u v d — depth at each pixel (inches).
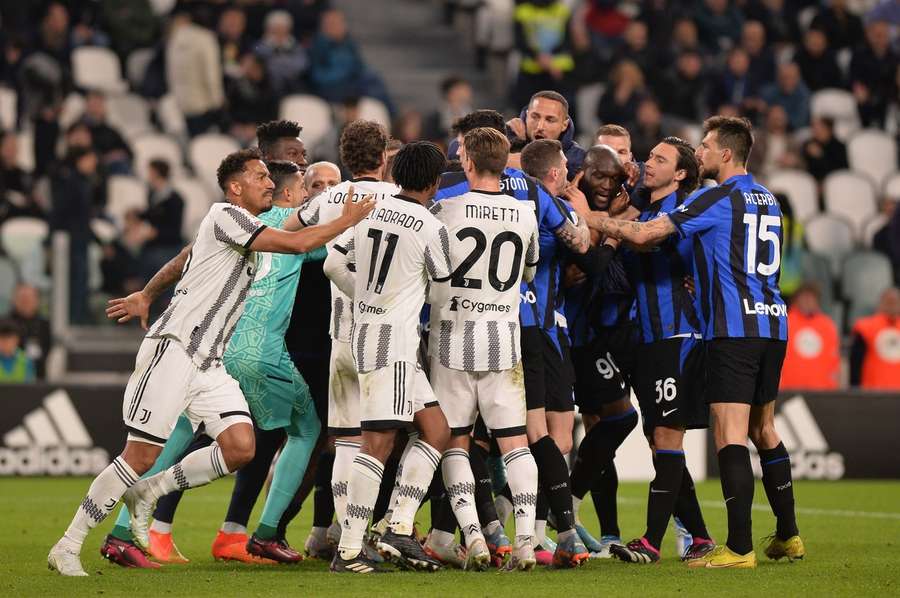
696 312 956.0
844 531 1190.3
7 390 1705.2
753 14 2741.1
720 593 780.0
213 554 973.2
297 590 783.7
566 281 971.9
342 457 914.7
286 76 2449.6
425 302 903.7
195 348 870.4
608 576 852.6
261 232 850.1
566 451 932.6
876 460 1788.9
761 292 921.5
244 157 894.4
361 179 893.8
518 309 887.7
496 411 877.8
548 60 2442.2
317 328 1002.1
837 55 2738.7
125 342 1914.4
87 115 2217.0
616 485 1022.4
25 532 1133.7
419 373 873.5
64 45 2390.5
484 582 818.2
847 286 2170.3
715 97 2556.6
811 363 1911.9
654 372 956.6
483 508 932.0
